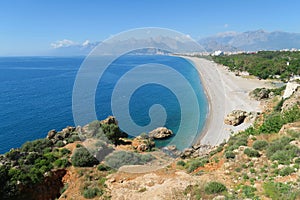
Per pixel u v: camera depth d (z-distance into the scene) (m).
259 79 101.06
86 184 21.17
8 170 20.56
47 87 109.00
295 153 19.08
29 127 53.12
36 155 24.84
